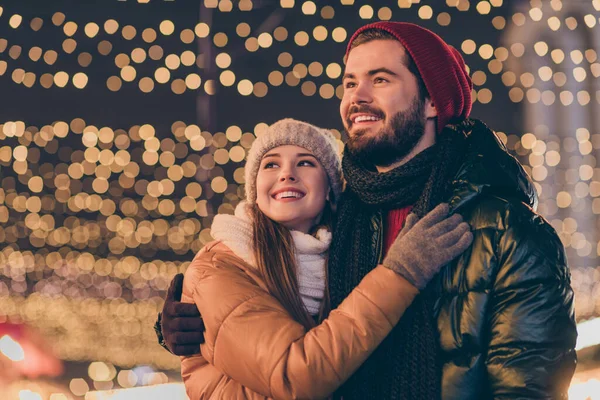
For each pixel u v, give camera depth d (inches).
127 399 244.1
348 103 104.0
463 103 105.8
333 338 92.4
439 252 92.7
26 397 239.0
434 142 105.0
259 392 95.6
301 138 107.4
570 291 92.7
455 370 92.2
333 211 111.2
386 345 96.7
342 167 107.7
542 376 89.0
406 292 92.7
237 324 96.7
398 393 94.1
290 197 105.8
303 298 104.0
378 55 102.6
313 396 92.5
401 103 101.7
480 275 92.5
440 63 102.7
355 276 101.2
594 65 342.0
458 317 92.8
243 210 108.0
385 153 103.3
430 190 98.1
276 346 93.9
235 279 100.7
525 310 90.1
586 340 209.5
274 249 103.9
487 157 98.3
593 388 197.6
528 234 92.1
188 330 101.9
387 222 103.7
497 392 90.4
